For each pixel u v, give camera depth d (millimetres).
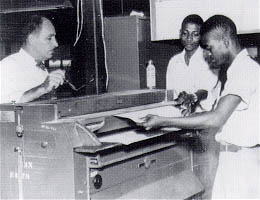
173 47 3375
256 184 2633
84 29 3309
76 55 3564
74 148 1910
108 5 3693
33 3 2711
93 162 1924
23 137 2037
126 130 2367
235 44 2848
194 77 3277
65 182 1953
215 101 3184
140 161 2326
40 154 2000
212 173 3064
